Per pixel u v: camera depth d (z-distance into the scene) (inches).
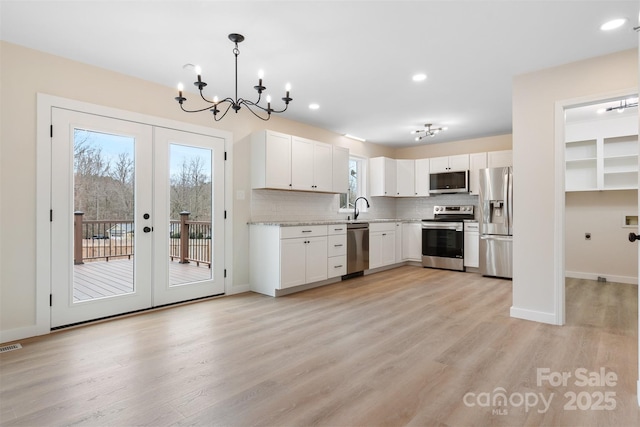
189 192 150.4
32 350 97.4
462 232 225.9
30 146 109.3
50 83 113.3
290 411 67.6
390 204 273.9
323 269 180.2
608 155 195.5
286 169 175.3
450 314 131.8
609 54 112.6
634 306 143.1
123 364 88.3
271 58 117.4
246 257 172.1
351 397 72.8
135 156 133.3
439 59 118.2
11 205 105.8
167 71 128.1
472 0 85.0
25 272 108.3
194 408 68.6
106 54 114.1
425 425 63.3
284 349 98.3
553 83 122.2
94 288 124.1
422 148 265.6
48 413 66.7
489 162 224.2
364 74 131.3
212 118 157.9
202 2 85.6
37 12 89.7
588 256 202.7
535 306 124.0
